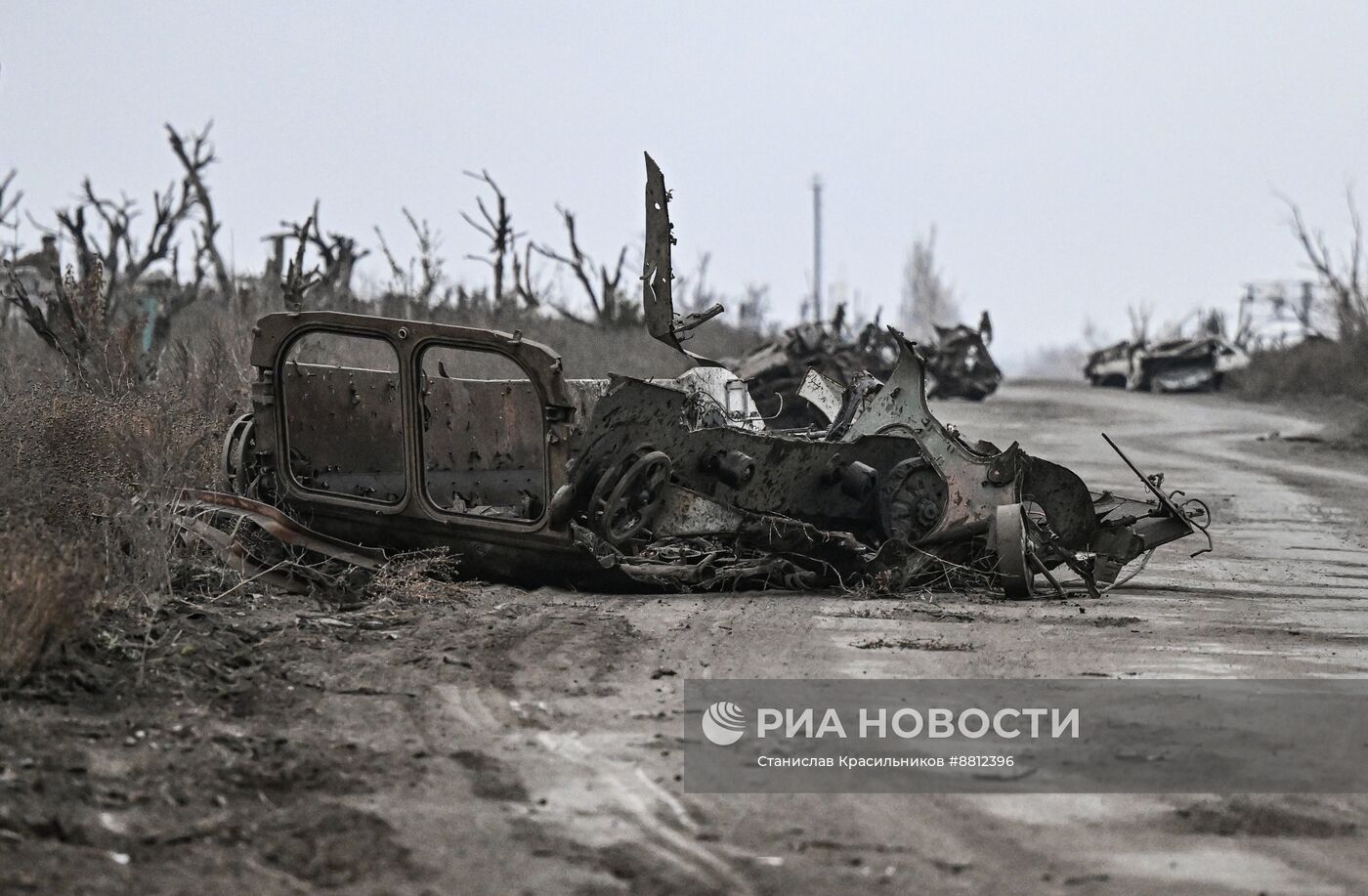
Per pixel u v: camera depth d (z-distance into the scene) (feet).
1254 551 141.90
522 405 112.37
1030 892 42.80
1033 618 92.79
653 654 75.72
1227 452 302.86
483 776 53.16
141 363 148.66
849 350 336.49
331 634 74.59
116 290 230.68
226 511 88.58
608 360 291.38
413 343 91.50
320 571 88.07
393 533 94.48
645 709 63.46
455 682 66.80
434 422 104.47
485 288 306.55
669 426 93.50
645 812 49.70
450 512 92.68
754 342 470.80
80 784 48.73
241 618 75.92
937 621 90.27
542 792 51.52
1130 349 577.84
